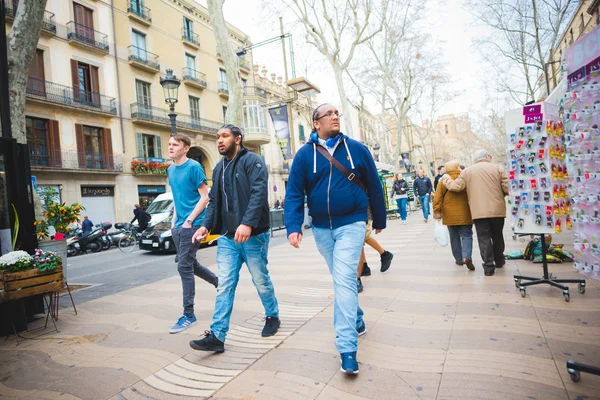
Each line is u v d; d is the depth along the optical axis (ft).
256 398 6.96
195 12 91.25
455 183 15.58
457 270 16.25
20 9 19.52
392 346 8.80
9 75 19.31
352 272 7.94
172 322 12.21
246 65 103.55
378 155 86.22
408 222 43.60
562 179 12.53
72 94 64.75
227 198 9.62
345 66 56.03
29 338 11.68
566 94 7.98
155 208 47.32
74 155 64.59
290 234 8.44
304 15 53.47
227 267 9.57
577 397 6.21
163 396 7.39
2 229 13.08
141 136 76.43
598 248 7.04
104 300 16.40
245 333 10.52
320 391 6.99
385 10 58.23
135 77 76.07
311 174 8.53
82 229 50.75
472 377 7.07
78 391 7.84
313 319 11.26
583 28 65.21
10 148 13.44
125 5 75.00
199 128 88.07
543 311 10.34
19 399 7.68
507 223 33.65
